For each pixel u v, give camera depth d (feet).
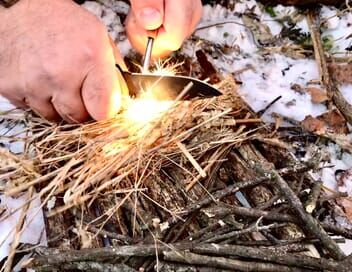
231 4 2.09
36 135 1.63
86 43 1.53
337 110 1.88
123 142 1.60
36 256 1.40
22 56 1.54
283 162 1.65
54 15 1.57
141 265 1.40
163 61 1.88
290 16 2.10
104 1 2.04
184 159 1.62
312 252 1.44
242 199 1.60
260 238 1.48
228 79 1.76
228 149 1.65
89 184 1.52
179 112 1.64
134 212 1.49
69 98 1.56
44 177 1.52
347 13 2.11
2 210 1.59
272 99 1.89
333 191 1.61
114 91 1.53
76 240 1.47
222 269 1.38
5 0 1.60
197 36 2.00
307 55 2.03
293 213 1.48
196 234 1.43
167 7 1.62
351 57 2.00
